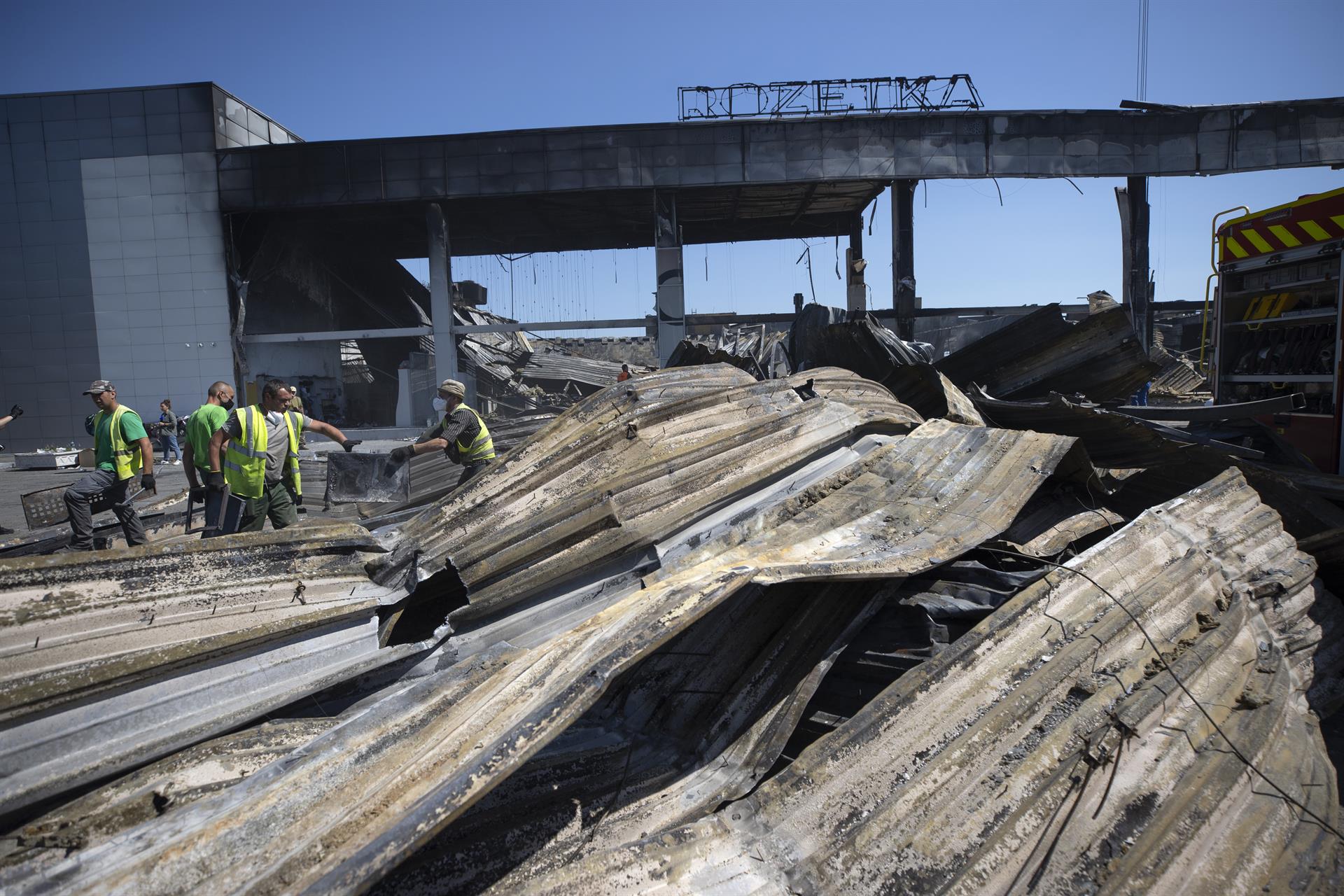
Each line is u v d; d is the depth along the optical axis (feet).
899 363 22.52
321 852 6.01
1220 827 7.78
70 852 6.43
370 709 7.91
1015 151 69.26
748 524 12.37
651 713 10.26
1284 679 10.12
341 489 23.27
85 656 7.62
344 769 6.96
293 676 8.87
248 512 18.25
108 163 70.74
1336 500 17.48
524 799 8.41
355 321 90.38
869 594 10.81
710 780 8.86
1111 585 10.75
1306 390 21.40
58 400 73.36
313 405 81.30
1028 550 12.28
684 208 81.61
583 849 7.66
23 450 73.51
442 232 72.54
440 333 73.77
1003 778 8.20
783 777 8.56
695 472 12.51
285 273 79.10
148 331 72.28
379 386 94.79
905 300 71.77
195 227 71.20
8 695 6.87
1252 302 23.48
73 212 71.31
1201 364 25.34
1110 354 24.71
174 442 60.75
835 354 26.25
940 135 69.41
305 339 73.41
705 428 14.33
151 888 5.76
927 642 10.23
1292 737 9.21
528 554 11.00
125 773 7.50
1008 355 25.66
